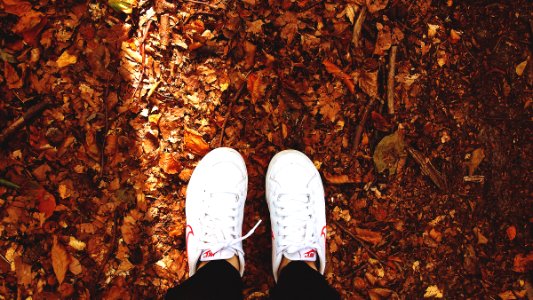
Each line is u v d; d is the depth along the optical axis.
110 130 1.46
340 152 1.58
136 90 1.47
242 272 1.44
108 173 1.46
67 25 1.43
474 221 1.65
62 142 1.43
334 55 1.57
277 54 1.54
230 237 1.43
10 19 1.39
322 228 1.51
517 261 1.65
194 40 1.50
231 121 1.53
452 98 1.64
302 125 1.57
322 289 1.28
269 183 1.50
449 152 1.64
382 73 1.60
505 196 1.66
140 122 1.48
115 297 1.45
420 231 1.62
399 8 1.60
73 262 1.43
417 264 1.61
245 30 1.53
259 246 1.55
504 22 1.64
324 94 1.57
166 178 1.50
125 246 1.46
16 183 1.40
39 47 1.41
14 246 1.39
